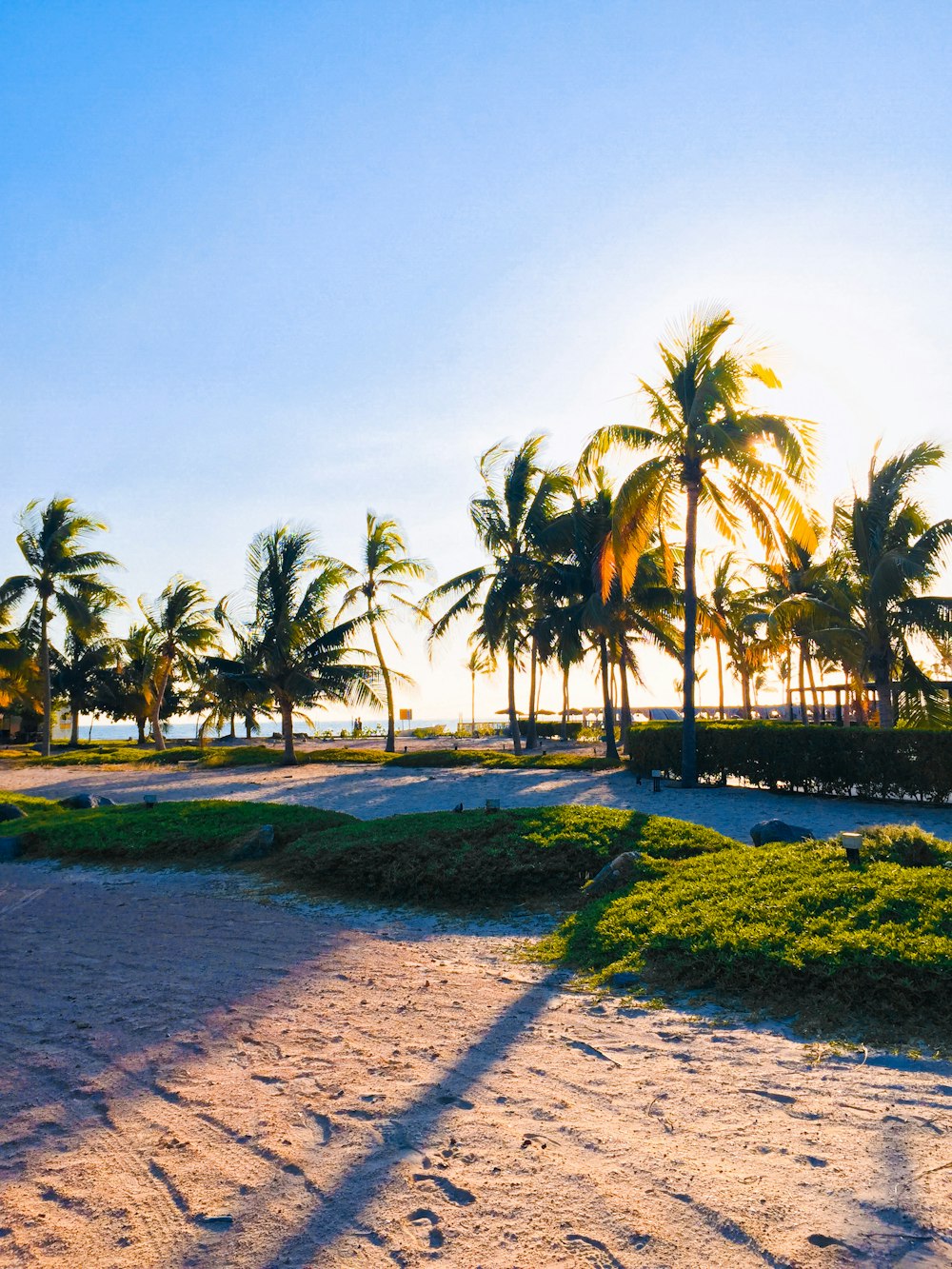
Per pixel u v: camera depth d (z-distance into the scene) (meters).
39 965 7.53
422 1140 3.89
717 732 20.11
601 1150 3.72
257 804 15.67
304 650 32.75
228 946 7.98
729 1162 3.55
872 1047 4.88
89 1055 5.23
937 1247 2.88
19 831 15.69
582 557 28.89
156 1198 3.47
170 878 11.89
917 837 7.91
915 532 24.05
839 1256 2.85
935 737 16.27
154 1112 4.34
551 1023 5.55
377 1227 3.17
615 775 23.23
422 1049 5.13
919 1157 3.52
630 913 7.55
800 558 29.84
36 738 62.66
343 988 6.50
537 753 32.72
